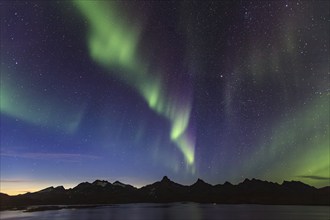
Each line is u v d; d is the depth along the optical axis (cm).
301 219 9431
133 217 11281
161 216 11644
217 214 12675
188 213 13638
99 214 13600
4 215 14862
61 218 11188
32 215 13875
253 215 11744
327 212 13838
